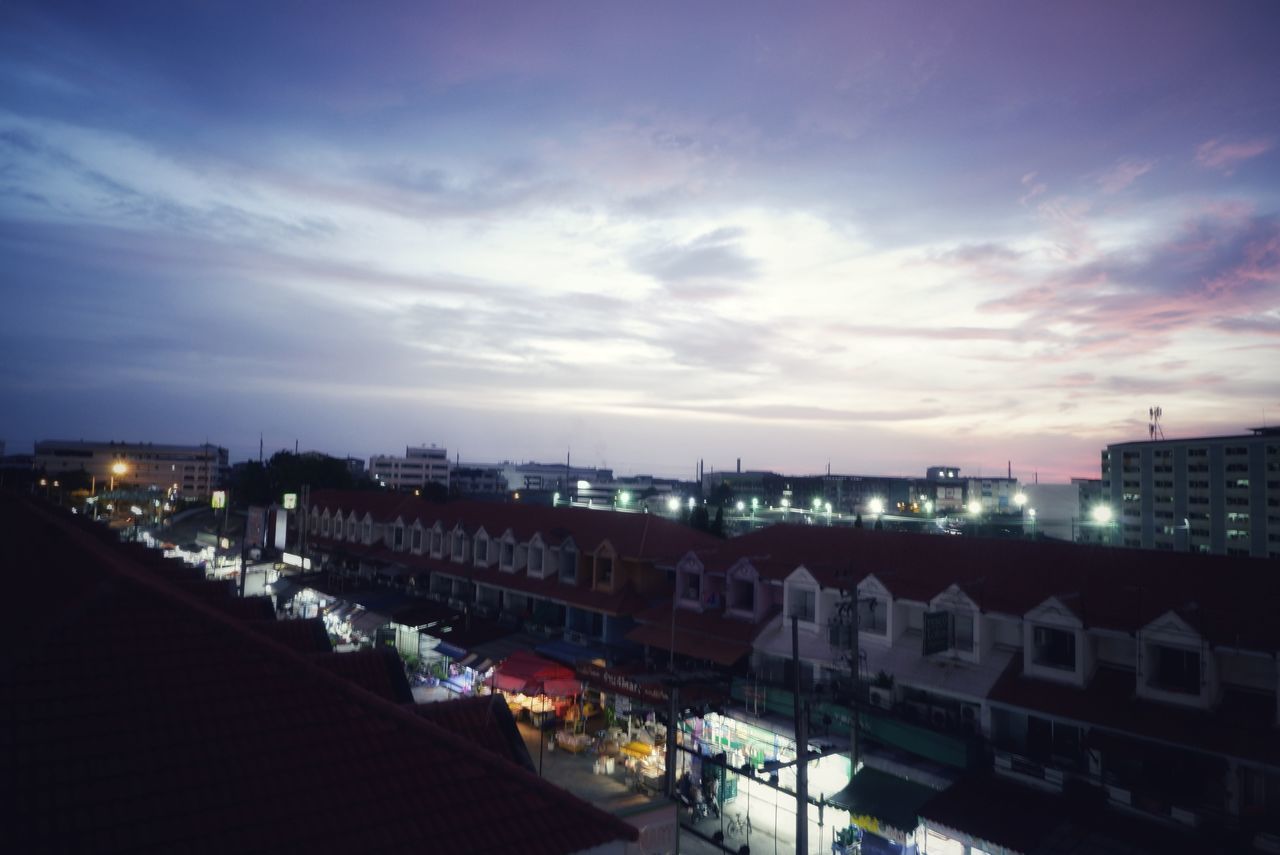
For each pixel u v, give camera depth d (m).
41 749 10.16
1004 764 28.03
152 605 13.55
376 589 66.12
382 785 11.38
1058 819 25.28
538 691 39.34
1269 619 25.23
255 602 20.70
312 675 12.92
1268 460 113.31
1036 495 153.88
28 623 12.58
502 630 51.75
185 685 12.02
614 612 46.09
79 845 9.05
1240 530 116.44
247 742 11.33
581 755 40.25
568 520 55.53
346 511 79.12
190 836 9.63
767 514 167.00
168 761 10.60
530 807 11.88
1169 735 24.86
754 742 34.94
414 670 53.78
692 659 41.00
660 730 40.25
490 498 191.50
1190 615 26.28
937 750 29.59
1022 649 30.97
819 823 28.83
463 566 59.50
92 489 167.38
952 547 36.25
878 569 36.38
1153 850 23.38
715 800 34.38
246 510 111.31
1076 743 27.95
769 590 40.03
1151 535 128.88
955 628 32.31
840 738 32.47
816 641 35.91
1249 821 23.02
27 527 22.66
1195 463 122.88
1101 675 28.38
